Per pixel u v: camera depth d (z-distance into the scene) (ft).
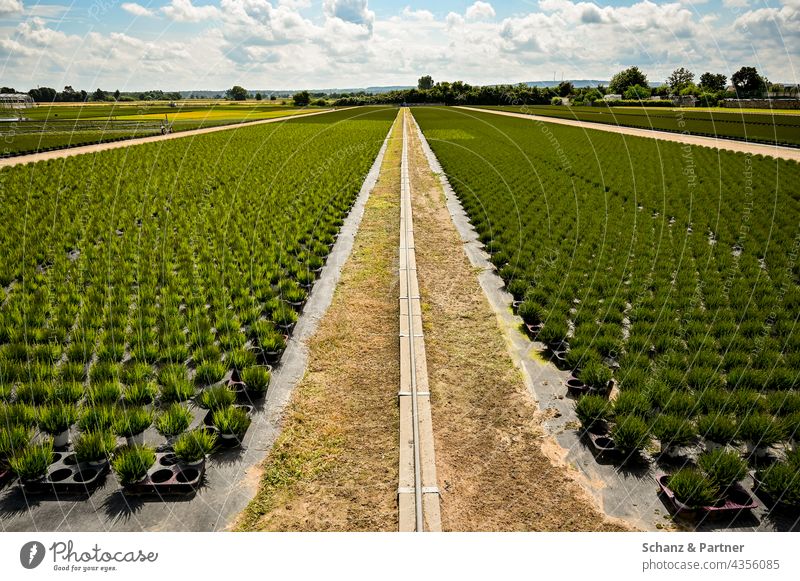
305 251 48.85
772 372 27.76
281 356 31.68
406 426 24.62
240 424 24.00
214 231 55.83
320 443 24.02
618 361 30.63
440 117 253.03
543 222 58.34
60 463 22.06
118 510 20.33
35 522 19.75
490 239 54.80
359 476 21.97
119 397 26.61
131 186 78.84
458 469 22.34
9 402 26.17
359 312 38.04
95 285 39.73
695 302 37.29
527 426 25.18
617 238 51.80
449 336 34.19
